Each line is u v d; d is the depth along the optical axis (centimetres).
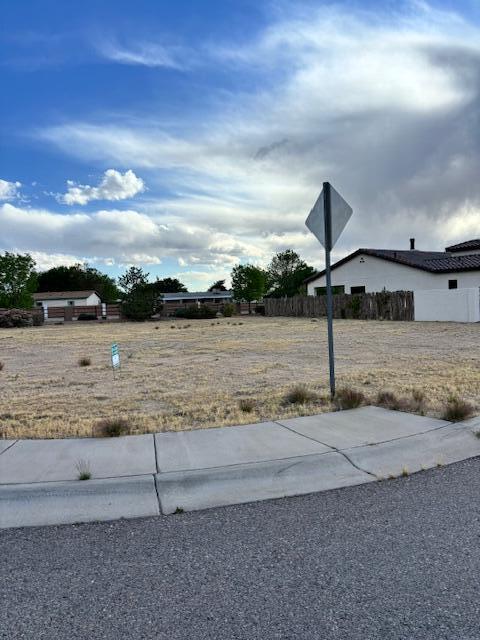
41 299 7212
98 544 357
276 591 293
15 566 329
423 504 407
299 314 3722
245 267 5781
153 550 346
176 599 288
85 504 416
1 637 257
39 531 379
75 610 280
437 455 519
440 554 329
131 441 558
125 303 3928
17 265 4500
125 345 1791
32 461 496
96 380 1023
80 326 3325
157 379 1011
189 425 637
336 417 644
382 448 521
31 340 2117
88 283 9038
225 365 1188
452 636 249
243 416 668
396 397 745
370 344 1541
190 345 1717
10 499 419
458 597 281
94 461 493
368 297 2925
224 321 3381
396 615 267
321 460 489
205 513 402
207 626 263
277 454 504
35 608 283
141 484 438
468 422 605
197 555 337
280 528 373
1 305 4447
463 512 390
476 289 2361
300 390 770
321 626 260
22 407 771
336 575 307
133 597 291
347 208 747
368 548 339
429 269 2959
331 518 387
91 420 671
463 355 1208
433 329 2016
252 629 259
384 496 425
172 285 11519
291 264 6241
